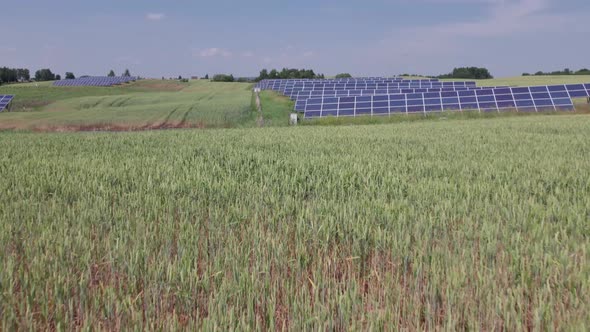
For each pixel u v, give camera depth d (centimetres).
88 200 643
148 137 1838
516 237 437
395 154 1145
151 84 11438
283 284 345
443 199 605
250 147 1386
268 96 6506
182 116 4103
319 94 5662
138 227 488
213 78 14450
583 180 728
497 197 610
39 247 429
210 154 1206
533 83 7900
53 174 847
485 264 381
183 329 292
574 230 465
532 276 361
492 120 2817
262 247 429
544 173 791
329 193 675
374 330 281
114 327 300
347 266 404
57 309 306
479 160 999
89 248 435
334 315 304
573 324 277
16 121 4028
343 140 1568
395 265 392
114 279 373
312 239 466
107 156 1162
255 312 313
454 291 320
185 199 644
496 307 297
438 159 1023
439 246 427
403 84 7275
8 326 291
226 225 503
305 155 1149
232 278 362
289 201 611
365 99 4053
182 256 397
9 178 818
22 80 16838
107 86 10938
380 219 514
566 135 1611
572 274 340
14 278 365
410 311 305
